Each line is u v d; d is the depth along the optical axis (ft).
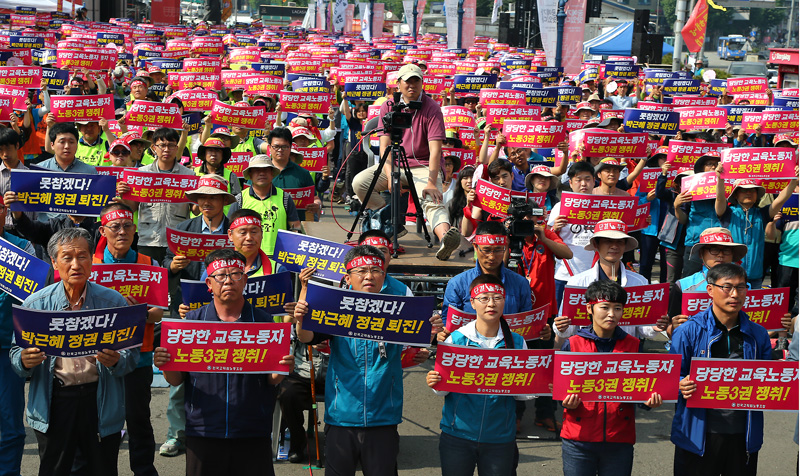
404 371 28.89
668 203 32.65
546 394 17.39
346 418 17.63
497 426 17.76
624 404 17.74
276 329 16.79
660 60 136.46
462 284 22.08
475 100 57.26
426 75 62.54
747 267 30.19
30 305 17.28
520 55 115.03
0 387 18.71
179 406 21.80
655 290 21.11
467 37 126.41
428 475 21.33
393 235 25.12
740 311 18.69
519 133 34.27
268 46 118.52
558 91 56.65
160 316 19.43
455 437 17.87
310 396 21.40
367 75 54.03
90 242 17.38
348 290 16.90
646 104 53.36
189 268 23.94
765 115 46.11
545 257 24.38
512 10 235.81
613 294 18.02
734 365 17.12
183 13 326.44
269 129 43.98
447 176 33.09
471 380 17.30
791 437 24.89
